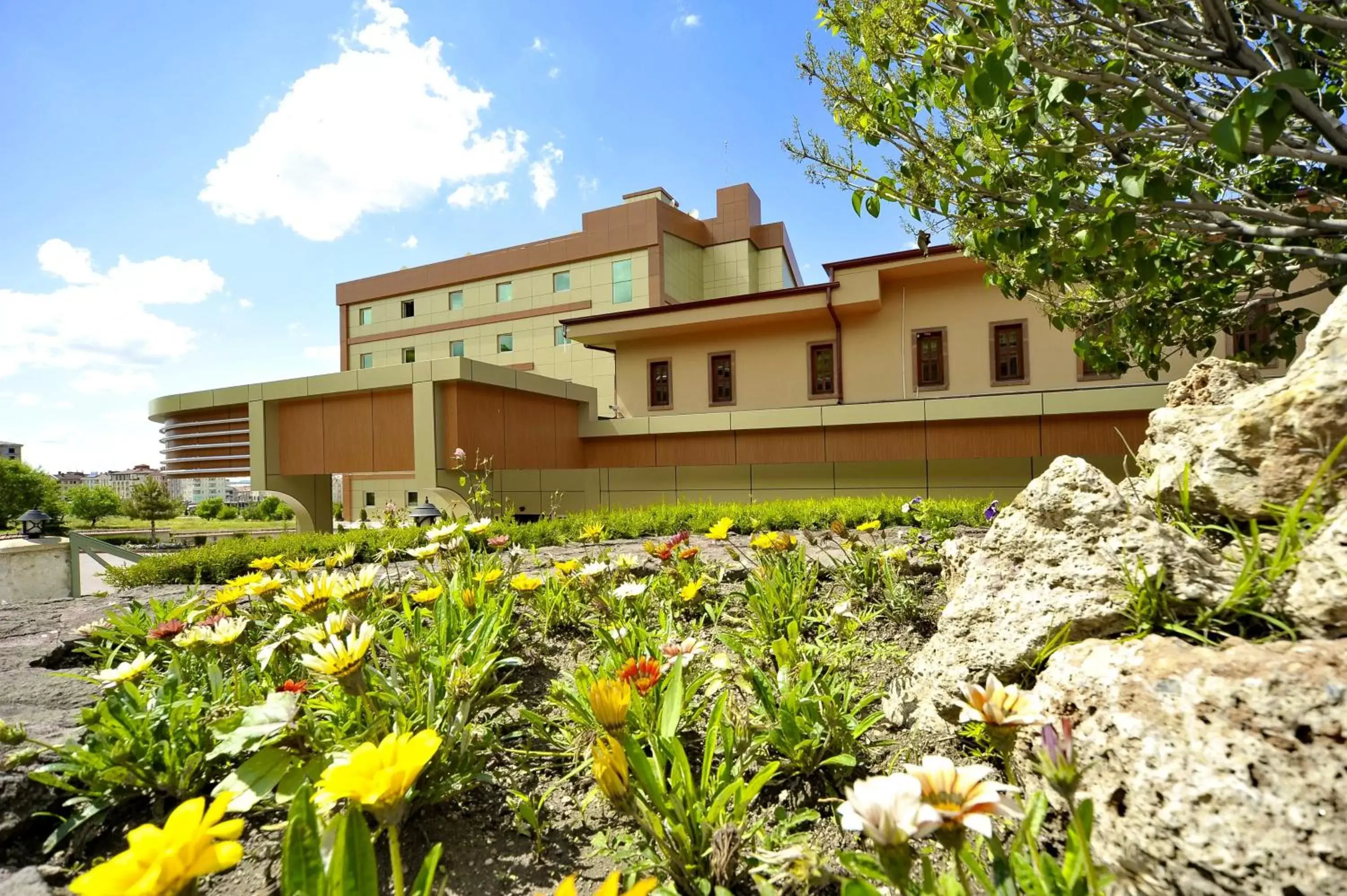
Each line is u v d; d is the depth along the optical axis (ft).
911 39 11.32
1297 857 3.07
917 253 41.19
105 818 5.52
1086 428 34.88
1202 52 8.77
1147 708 3.91
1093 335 17.38
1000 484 36.55
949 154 11.79
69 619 12.02
